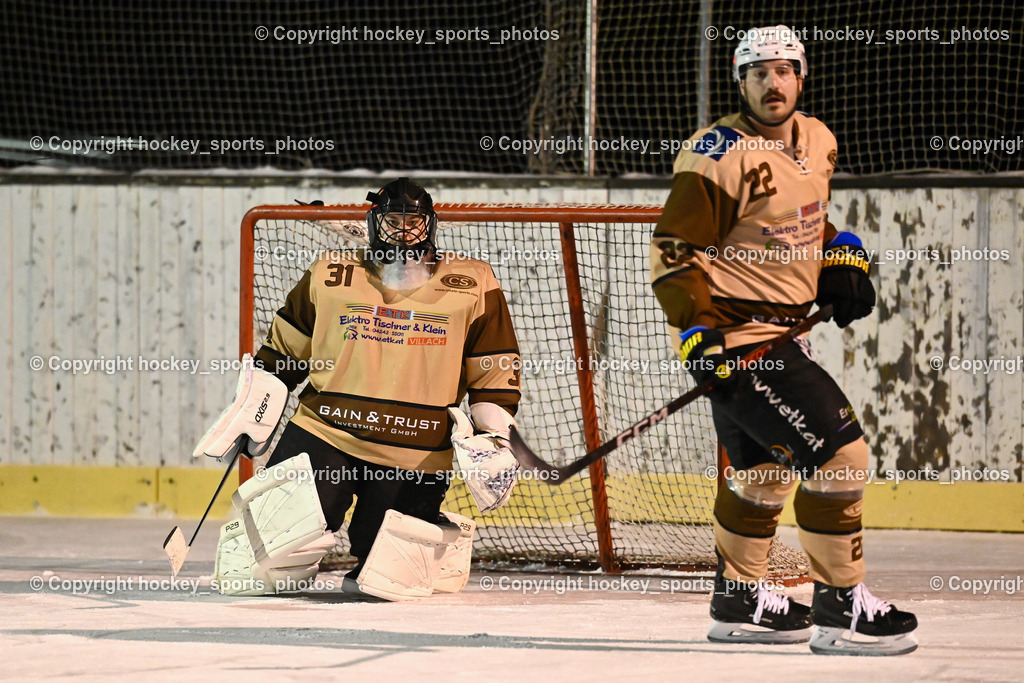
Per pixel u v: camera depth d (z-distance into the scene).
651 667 9.83
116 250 24.81
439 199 24.58
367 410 14.91
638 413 21.66
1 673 9.55
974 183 22.81
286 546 14.41
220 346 24.59
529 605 14.06
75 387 24.88
